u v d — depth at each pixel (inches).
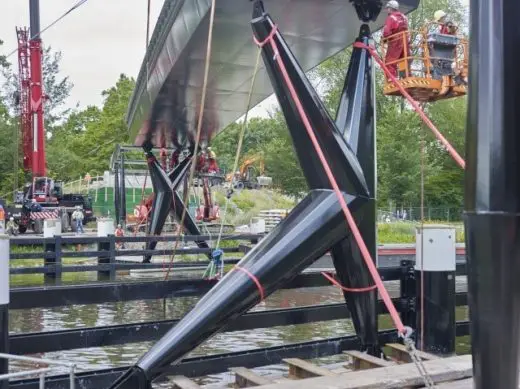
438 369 243.0
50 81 3221.0
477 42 140.4
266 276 235.3
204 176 860.6
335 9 311.0
